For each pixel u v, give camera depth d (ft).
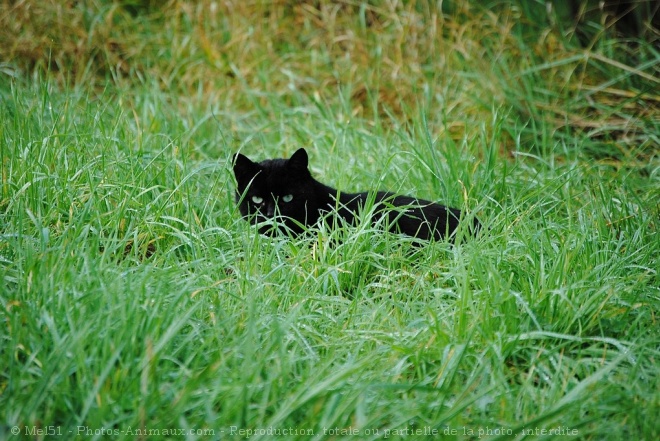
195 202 29.81
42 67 45.27
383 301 23.63
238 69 46.34
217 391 17.66
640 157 38.37
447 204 31.45
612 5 47.62
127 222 27.53
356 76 45.55
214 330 20.47
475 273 24.03
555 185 32.60
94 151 31.83
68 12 47.88
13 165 29.25
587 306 22.13
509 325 21.72
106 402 17.24
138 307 19.70
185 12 49.78
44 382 17.24
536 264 24.20
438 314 22.62
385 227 26.66
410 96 43.88
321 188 30.32
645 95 40.27
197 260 23.36
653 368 20.74
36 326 19.43
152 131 37.60
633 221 29.66
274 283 23.94
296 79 44.78
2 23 46.80
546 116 40.91
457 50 45.75
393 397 19.30
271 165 29.50
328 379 18.16
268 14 51.37
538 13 47.96
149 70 45.01
